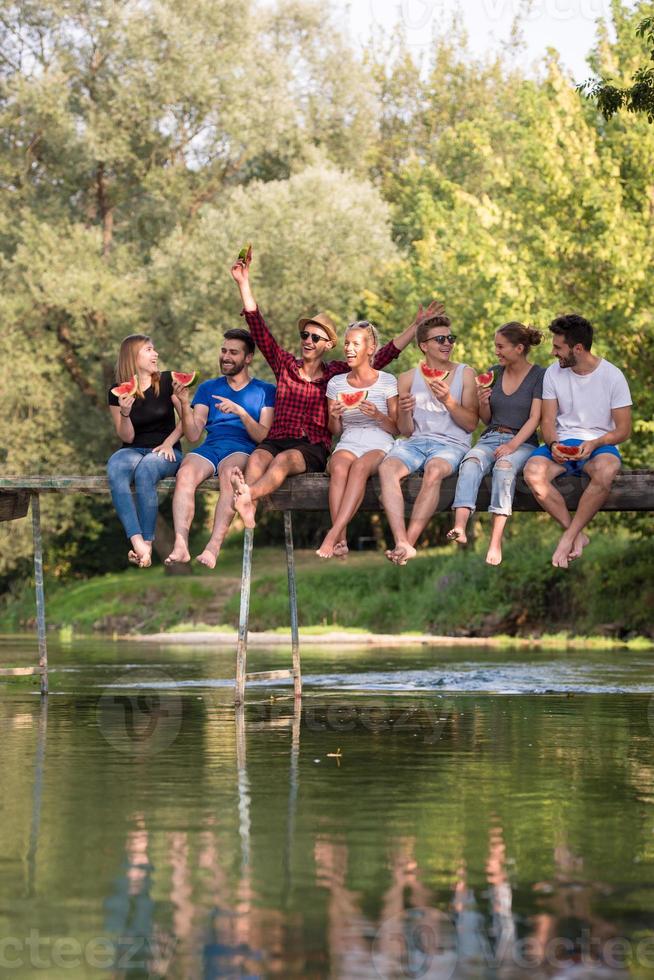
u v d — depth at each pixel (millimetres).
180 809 15148
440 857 12602
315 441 27781
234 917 10461
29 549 105750
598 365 26297
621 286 64562
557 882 11609
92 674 38875
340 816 14695
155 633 85750
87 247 99562
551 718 25859
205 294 92062
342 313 93562
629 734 23094
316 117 115938
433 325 27453
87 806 15352
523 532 79562
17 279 99125
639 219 64750
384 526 108500
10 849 12930
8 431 100125
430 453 27031
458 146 128250
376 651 54344
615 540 75375
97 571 114438
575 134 66688
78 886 11430
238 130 100875
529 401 27141
